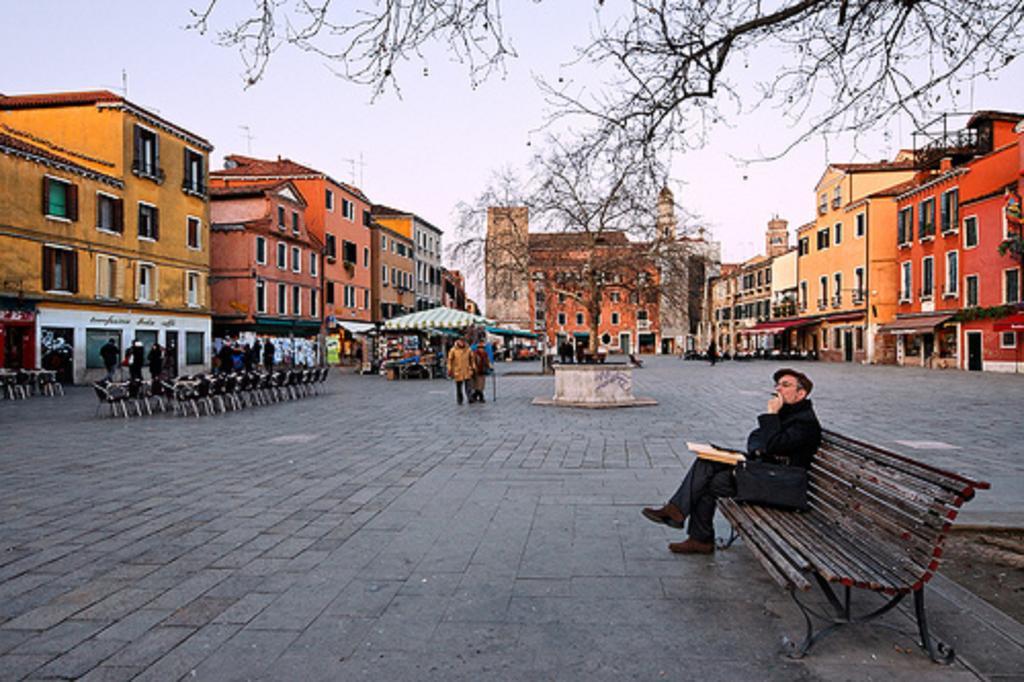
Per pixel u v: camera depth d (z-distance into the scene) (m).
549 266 32.94
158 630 3.99
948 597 4.41
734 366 48.72
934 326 41.06
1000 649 3.68
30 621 4.15
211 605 4.37
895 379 30.19
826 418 14.78
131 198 33.53
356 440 11.87
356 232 58.94
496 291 33.69
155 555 5.44
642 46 5.31
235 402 19.27
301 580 4.82
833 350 57.47
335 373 40.16
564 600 4.39
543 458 9.70
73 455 10.54
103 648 3.76
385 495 7.48
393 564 5.14
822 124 5.71
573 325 92.75
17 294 27.14
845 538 4.13
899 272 48.69
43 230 28.59
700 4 5.14
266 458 10.08
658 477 8.30
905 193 46.56
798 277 64.56
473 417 15.31
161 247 35.62
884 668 3.46
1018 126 34.19
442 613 4.20
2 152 26.91
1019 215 33.78
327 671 3.48
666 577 4.80
